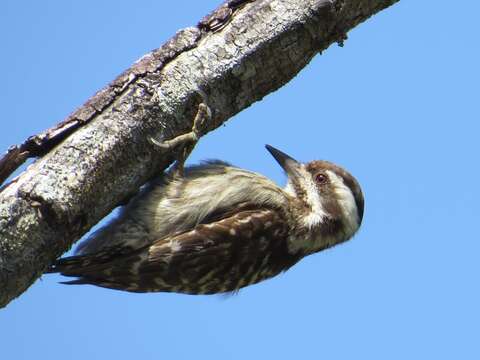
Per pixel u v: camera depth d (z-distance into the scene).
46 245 7.91
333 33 9.88
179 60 9.27
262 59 9.55
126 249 10.33
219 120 9.75
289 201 11.96
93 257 9.82
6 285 7.59
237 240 11.00
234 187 11.16
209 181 10.90
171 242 10.43
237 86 9.58
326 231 12.26
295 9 9.62
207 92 9.36
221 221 10.92
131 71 9.07
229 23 9.54
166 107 9.06
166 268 10.52
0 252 7.52
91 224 8.52
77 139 8.38
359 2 9.91
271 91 9.97
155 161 9.23
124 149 8.70
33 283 7.96
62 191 8.02
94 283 10.41
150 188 10.50
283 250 11.89
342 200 12.44
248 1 9.68
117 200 8.84
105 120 8.63
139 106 8.87
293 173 12.55
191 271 10.77
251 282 11.79
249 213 11.23
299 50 9.76
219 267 11.02
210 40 9.44
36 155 8.30
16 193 7.78
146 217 10.41
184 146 9.73
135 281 10.58
